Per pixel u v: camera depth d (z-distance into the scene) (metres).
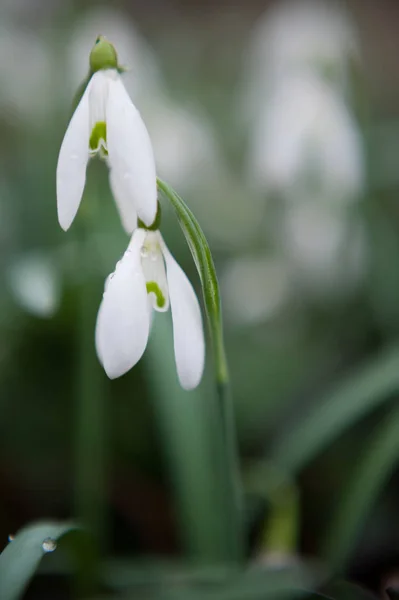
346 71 0.39
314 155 0.39
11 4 0.57
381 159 0.46
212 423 0.31
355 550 0.34
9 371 0.39
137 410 0.39
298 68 0.39
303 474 0.37
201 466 0.29
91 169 0.32
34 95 0.50
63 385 0.39
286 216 0.46
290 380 0.41
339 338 0.44
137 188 0.21
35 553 0.22
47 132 0.47
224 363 0.24
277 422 0.39
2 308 0.40
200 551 0.29
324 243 0.45
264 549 0.30
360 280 0.44
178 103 0.54
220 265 0.47
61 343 0.40
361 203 0.44
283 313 0.45
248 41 0.76
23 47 0.52
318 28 0.39
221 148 0.55
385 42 0.80
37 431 0.38
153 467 0.38
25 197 0.46
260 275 0.46
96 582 0.28
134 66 0.46
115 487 0.37
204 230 0.48
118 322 0.21
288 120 0.39
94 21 0.47
